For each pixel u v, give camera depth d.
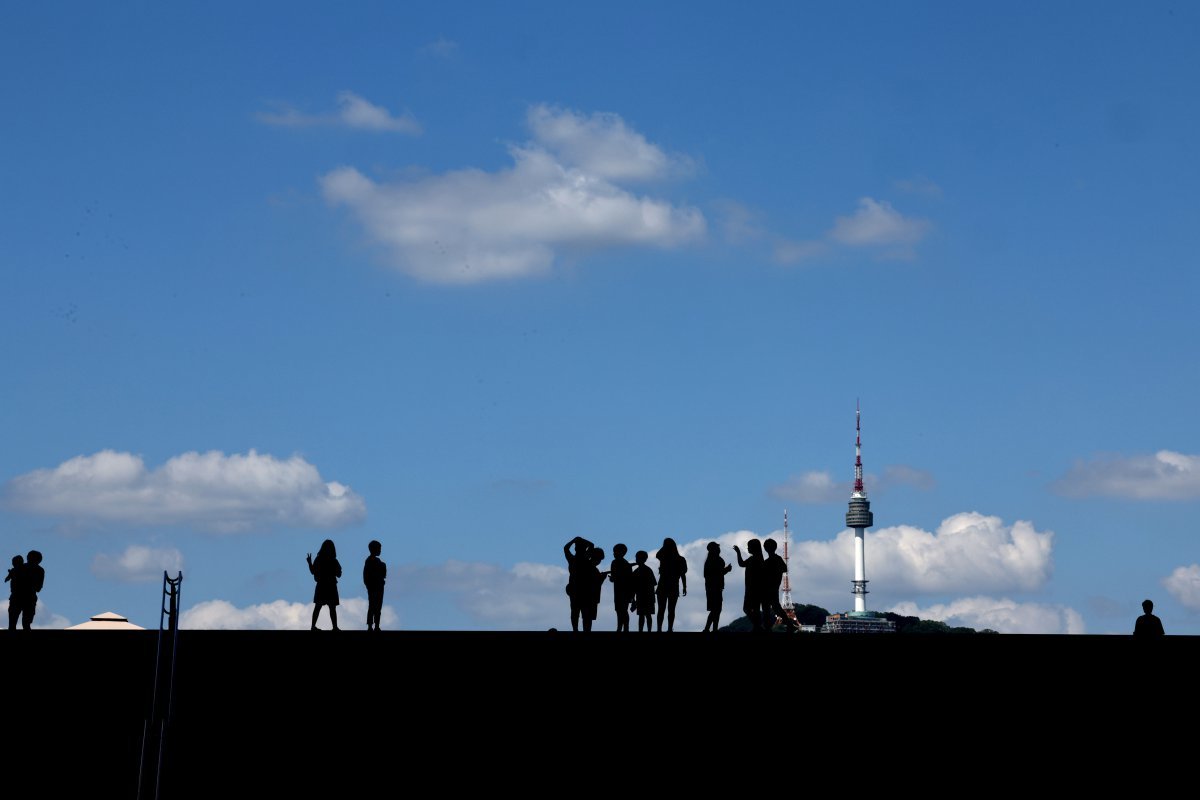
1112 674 27.70
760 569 32.97
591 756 27.53
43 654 27.14
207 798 26.81
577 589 32.50
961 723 27.61
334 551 32.56
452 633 27.73
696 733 27.61
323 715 27.31
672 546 33.41
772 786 27.45
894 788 27.44
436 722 27.47
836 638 27.83
